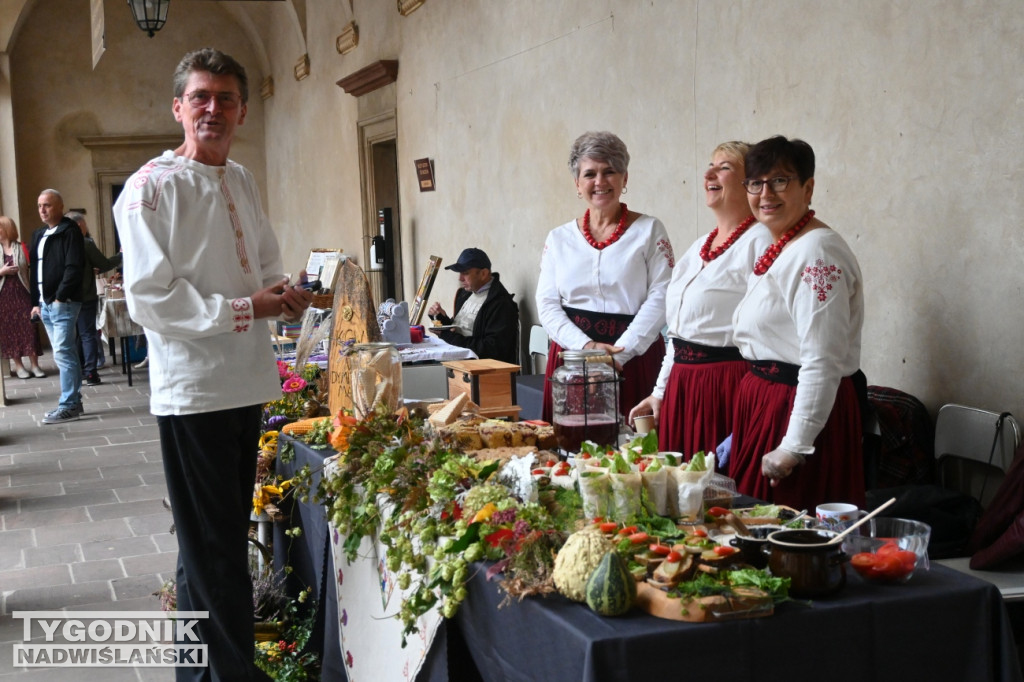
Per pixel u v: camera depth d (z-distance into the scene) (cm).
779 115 504
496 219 865
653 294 423
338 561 331
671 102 598
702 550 211
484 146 877
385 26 1100
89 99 1616
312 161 1427
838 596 204
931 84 410
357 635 313
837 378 299
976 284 394
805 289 300
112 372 1316
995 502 326
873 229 446
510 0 805
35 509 654
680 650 191
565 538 230
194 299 289
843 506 258
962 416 391
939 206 409
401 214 1110
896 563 209
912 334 427
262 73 1692
